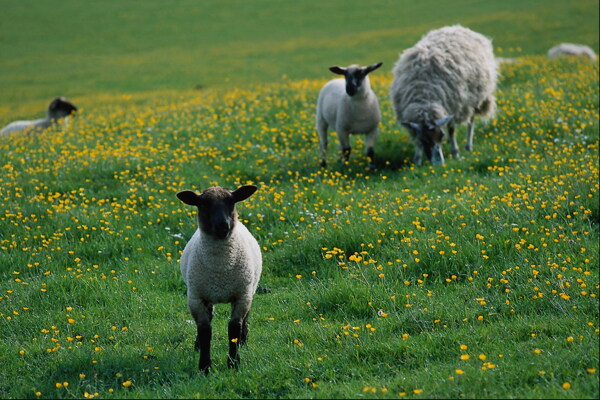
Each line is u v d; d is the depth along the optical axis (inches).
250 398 297.6
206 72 2096.5
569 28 2210.9
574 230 493.4
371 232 508.4
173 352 355.6
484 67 764.6
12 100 1819.6
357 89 690.2
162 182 669.9
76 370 333.1
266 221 577.0
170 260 511.5
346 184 667.4
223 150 794.8
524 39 2095.2
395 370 309.9
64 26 2933.1
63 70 2225.6
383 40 2377.0
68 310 417.4
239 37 2694.4
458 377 280.4
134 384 315.6
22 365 347.3
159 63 2289.6
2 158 751.7
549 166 624.4
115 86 1966.0
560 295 381.1
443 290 425.4
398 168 732.0
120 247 534.0
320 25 2819.9
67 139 868.6
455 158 740.7
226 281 330.3
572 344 310.3
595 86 936.9
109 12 3198.8
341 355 330.3
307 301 428.1
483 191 585.6
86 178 692.1
